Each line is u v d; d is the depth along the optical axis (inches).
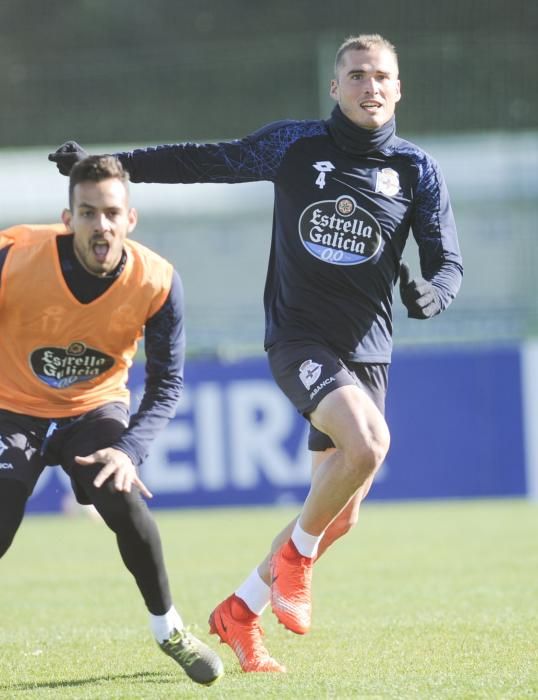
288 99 2393.0
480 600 945.5
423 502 1963.6
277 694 567.2
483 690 571.2
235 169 684.1
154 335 617.3
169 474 1873.8
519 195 2271.2
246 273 2295.8
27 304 595.2
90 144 2432.3
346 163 676.7
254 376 1871.3
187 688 597.0
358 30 3486.7
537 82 2305.6
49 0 3619.6
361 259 667.4
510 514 1763.0
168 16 3609.7
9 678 644.1
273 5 3582.7
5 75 2429.9
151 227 2309.3
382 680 607.5
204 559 1306.6
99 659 703.7
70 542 1555.1
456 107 2333.9
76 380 618.2
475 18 3346.5
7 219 2384.4
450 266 679.7
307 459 1871.3
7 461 595.2
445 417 1897.1
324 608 926.4
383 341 679.7
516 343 2101.4
